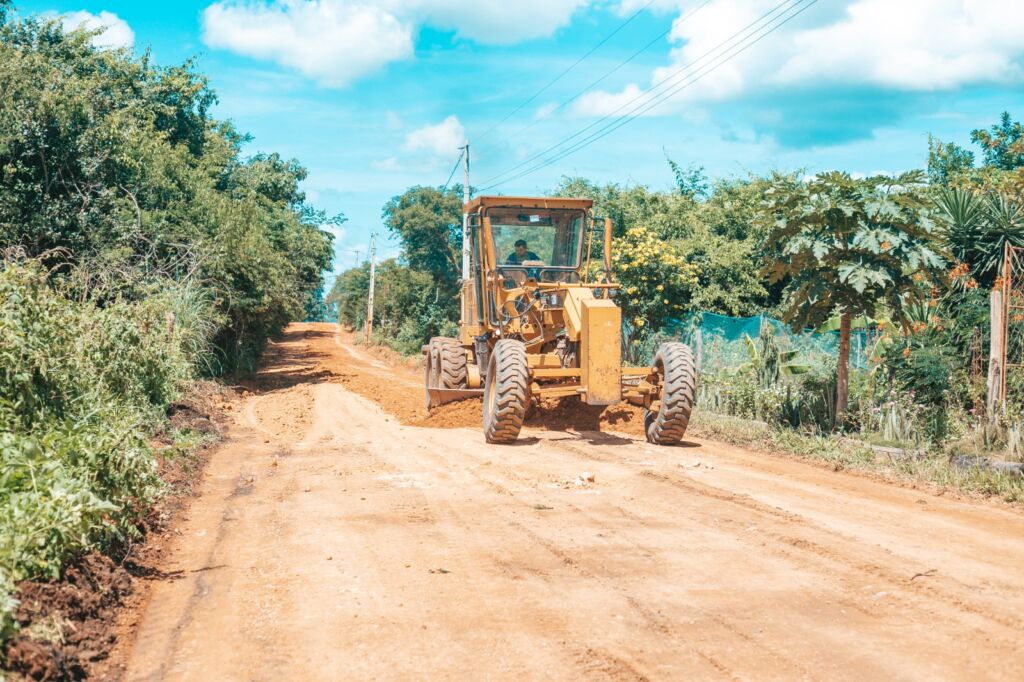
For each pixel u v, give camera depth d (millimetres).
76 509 4980
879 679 3861
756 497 7789
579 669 3971
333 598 4988
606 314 10820
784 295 14812
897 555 5832
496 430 11055
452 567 5570
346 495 8008
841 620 4609
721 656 4117
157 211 20266
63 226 17734
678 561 5707
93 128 18656
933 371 10641
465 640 4332
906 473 9023
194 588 5238
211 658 4156
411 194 61969
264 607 4871
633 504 7508
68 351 9273
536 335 12266
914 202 10625
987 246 11820
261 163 36656
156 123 30250
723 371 15109
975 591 5082
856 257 10930
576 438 11805
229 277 21609
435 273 61906
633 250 17891
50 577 4609
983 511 7332
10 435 5828
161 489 7207
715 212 21672
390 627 4520
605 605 4840
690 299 18531
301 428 14094
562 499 7730
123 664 4098
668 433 11055
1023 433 9047
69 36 23938
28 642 3826
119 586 5062
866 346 13977
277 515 7184
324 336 73625
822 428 11641
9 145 17500
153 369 12250
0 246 16844
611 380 10805
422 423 14172
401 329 51250
